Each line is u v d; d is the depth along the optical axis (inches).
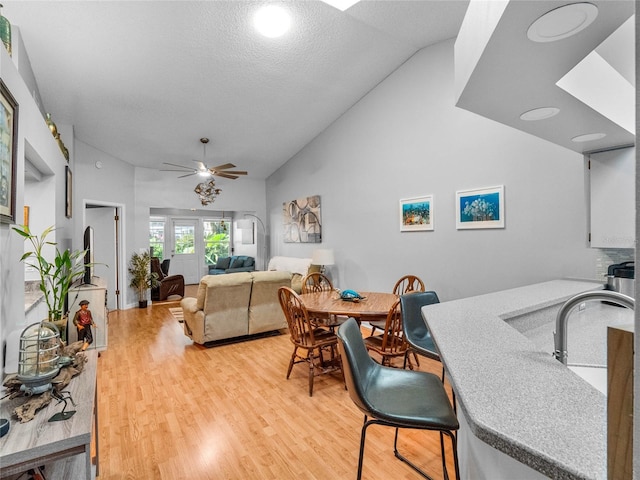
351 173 204.5
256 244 320.5
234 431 87.3
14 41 113.9
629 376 17.8
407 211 167.8
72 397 55.1
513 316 65.6
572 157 111.2
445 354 40.0
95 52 135.2
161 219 382.6
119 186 241.0
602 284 97.5
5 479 54.6
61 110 171.0
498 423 24.8
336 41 146.5
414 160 164.1
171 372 127.1
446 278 150.3
